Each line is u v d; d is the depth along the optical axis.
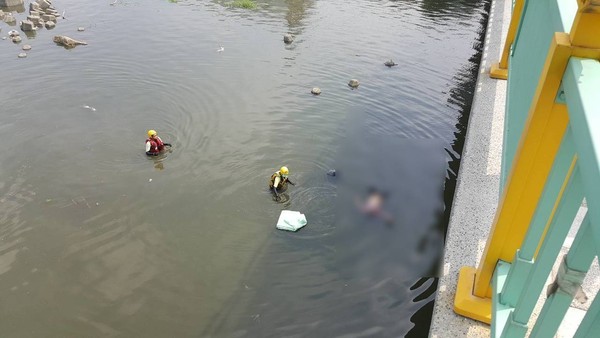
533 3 4.10
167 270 5.75
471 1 17.19
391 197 7.09
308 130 8.84
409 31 14.08
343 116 9.34
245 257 5.94
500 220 3.22
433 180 7.52
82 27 14.04
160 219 6.60
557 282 1.96
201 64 11.59
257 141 8.47
